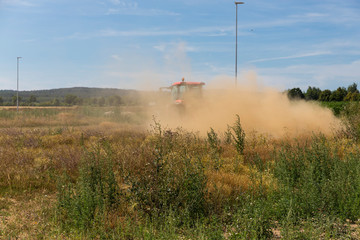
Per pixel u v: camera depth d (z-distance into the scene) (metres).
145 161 8.07
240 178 7.86
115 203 6.15
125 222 5.45
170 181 6.18
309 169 7.22
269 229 5.19
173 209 5.87
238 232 4.83
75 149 11.03
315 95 76.88
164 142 7.64
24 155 9.93
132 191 6.14
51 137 14.11
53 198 7.00
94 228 5.23
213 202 6.26
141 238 4.91
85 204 5.56
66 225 5.49
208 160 9.01
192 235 4.88
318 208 5.85
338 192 6.09
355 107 18.11
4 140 13.40
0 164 8.99
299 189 6.59
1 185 7.67
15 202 6.73
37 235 5.06
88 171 6.86
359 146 10.84
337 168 7.30
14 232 5.18
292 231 4.84
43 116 31.78
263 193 6.72
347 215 5.74
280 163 8.24
